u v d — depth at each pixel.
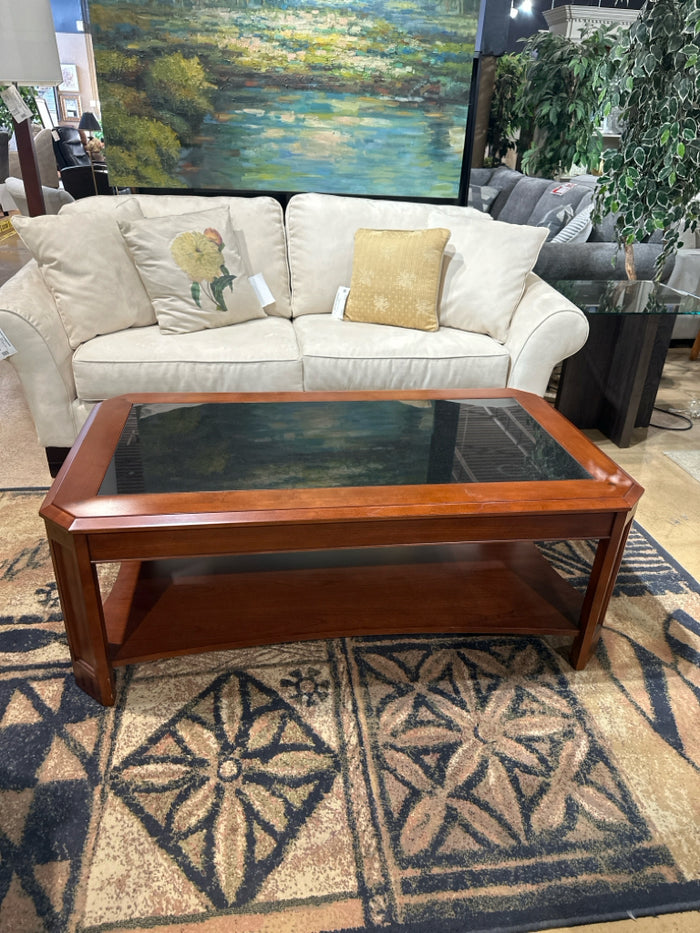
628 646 1.72
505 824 1.25
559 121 3.29
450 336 2.44
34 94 4.58
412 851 1.20
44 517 1.30
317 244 2.61
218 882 1.14
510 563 1.82
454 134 2.92
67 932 1.06
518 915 1.11
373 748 1.40
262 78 2.69
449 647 1.69
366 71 2.74
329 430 1.73
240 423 1.75
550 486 1.46
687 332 3.70
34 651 1.62
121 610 1.58
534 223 3.30
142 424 1.72
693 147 2.51
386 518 1.34
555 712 1.51
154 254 2.32
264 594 1.64
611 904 1.13
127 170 2.76
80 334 2.26
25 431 2.70
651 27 2.41
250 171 2.84
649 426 2.95
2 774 1.31
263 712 1.47
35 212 2.88
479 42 3.17
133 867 1.16
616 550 1.47
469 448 1.65
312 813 1.26
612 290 2.74
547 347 2.29
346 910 1.10
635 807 1.30
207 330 2.40
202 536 1.31
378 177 2.95
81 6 3.79
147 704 1.48
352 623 1.55
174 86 2.64
